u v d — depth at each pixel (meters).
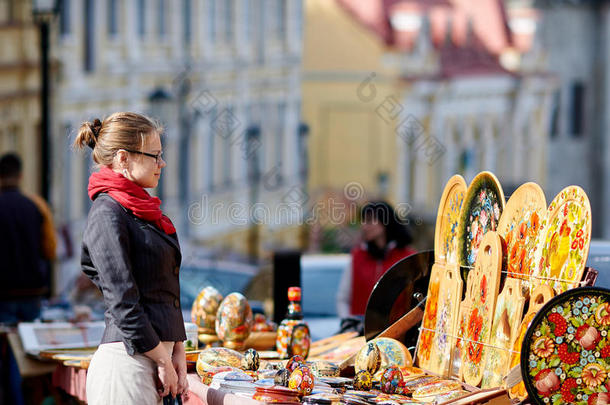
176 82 44.94
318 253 38.06
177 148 43.78
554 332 6.09
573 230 6.44
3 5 35.06
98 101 41.19
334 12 61.41
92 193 6.81
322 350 8.93
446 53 68.00
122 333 6.50
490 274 7.04
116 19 42.72
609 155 75.06
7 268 13.74
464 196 7.63
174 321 6.77
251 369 7.73
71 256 36.88
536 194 6.87
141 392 6.54
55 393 9.71
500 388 6.47
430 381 7.12
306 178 58.22
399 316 8.20
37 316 13.95
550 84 73.56
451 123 66.94
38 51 36.69
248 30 53.50
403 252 12.27
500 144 71.19
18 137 36.28
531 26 73.31
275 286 11.05
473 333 7.17
